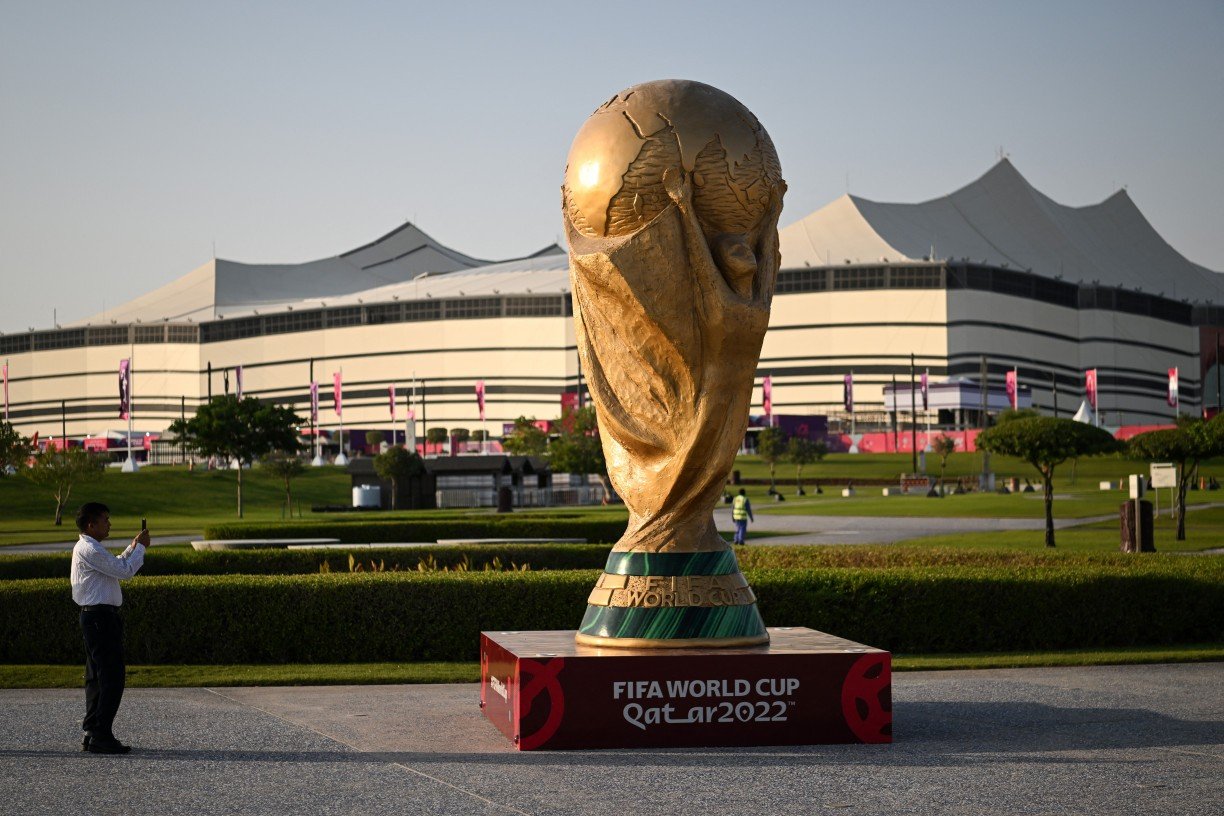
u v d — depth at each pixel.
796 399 122.94
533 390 129.62
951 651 14.70
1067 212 163.75
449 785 7.89
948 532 36.84
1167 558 18.27
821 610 14.67
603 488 65.62
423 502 60.00
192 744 9.29
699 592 9.62
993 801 7.40
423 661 14.30
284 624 14.24
